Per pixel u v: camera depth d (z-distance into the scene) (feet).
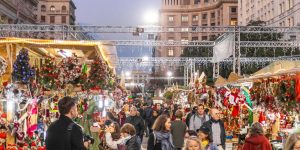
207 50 180.55
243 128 47.98
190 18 404.16
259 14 242.58
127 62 151.33
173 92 133.69
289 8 197.57
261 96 45.78
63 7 369.71
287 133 35.40
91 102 37.04
